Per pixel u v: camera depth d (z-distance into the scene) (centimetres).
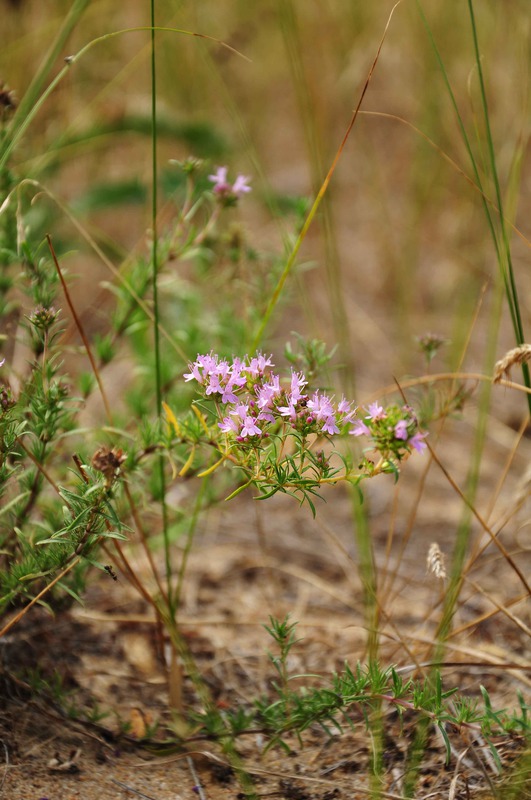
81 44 110
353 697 71
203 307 93
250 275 84
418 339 79
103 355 80
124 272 86
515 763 72
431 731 74
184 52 120
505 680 77
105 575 83
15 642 77
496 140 116
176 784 73
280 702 73
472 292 116
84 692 77
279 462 70
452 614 76
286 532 89
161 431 74
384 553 87
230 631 81
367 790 72
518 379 106
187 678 78
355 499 81
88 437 81
